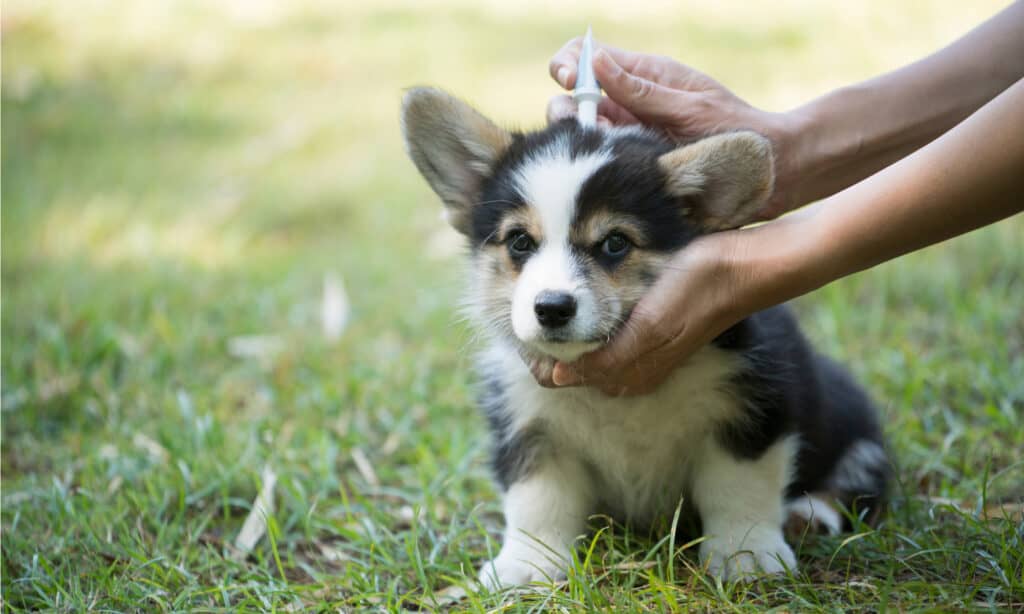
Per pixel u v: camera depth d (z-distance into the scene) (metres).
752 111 3.29
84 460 3.98
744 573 2.79
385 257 6.80
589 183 2.90
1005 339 4.63
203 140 9.59
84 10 13.68
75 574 3.08
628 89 3.21
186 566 3.20
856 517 3.16
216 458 3.93
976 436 3.79
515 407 3.14
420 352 5.18
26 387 4.70
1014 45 3.34
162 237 7.36
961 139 2.39
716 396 2.98
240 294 6.07
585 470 3.22
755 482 3.00
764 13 12.02
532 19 12.73
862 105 3.32
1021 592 2.49
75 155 9.21
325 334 5.49
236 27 13.20
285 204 7.93
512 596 2.80
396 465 4.11
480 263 3.17
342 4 14.02
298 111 10.27
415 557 3.02
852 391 3.58
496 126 3.20
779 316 3.28
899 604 2.51
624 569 2.83
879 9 11.45
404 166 8.64
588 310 2.75
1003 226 5.95
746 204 2.86
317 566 3.29
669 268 2.76
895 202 2.45
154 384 4.79
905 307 5.26
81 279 6.41
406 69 11.24
